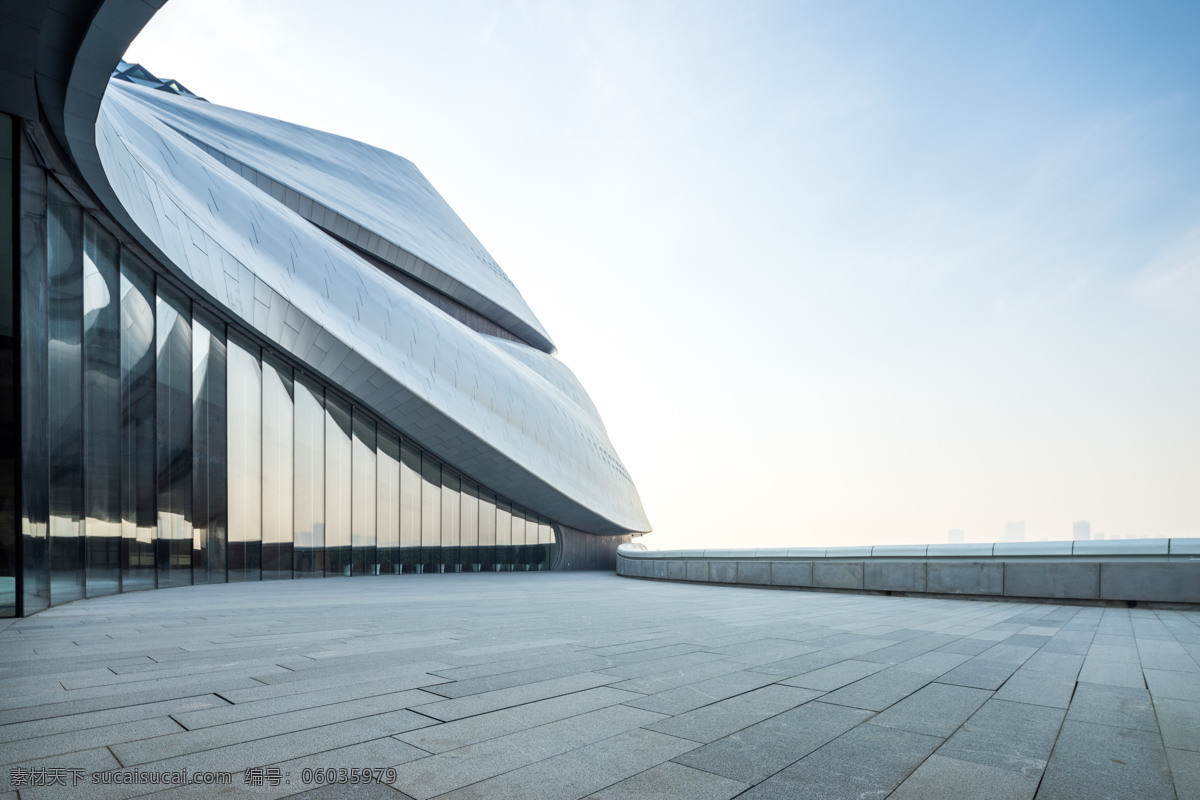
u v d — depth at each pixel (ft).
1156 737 12.41
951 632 26.23
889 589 45.91
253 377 63.21
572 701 14.67
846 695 15.43
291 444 66.80
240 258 59.57
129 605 36.91
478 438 80.23
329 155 141.49
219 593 46.52
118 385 44.75
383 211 131.13
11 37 22.75
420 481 82.38
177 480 53.52
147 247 46.32
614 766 10.67
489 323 147.95
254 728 12.50
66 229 37.81
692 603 39.68
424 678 16.94
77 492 38.91
